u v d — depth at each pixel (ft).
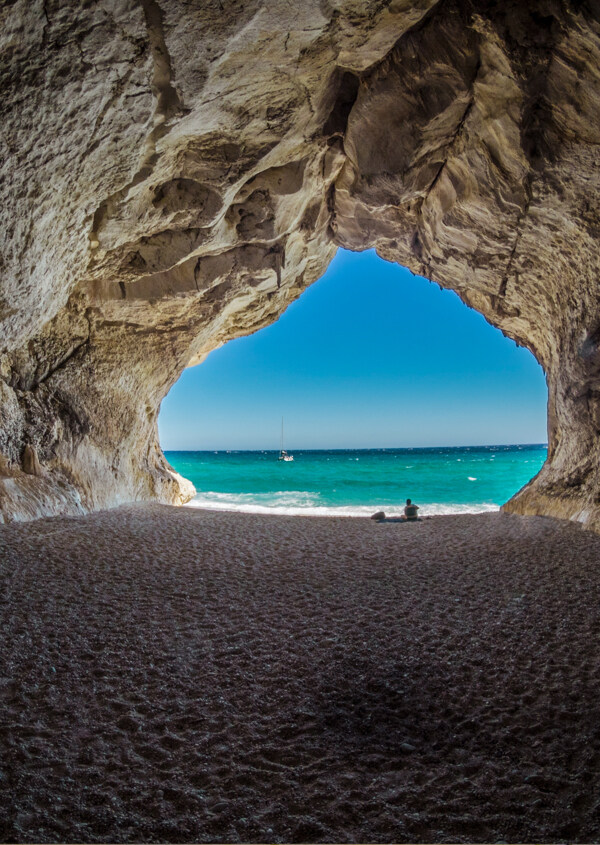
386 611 16.07
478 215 29.76
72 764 8.46
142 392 42.19
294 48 20.48
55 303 27.91
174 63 18.66
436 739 9.48
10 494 27.99
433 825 7.33
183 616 15.29
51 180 20.25
